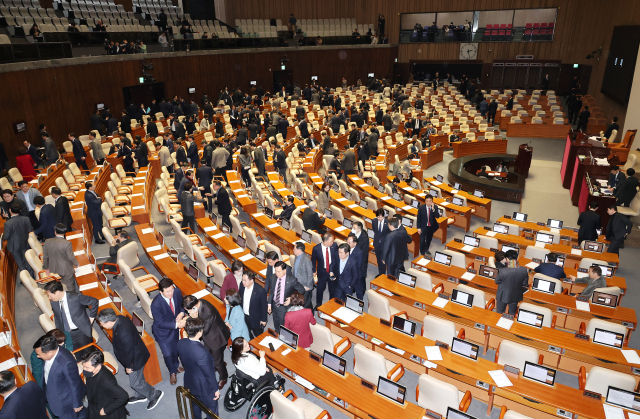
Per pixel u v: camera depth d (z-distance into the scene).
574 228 12.33
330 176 15.05
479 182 15.69
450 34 34.47
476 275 8.39
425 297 7.55
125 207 11.68
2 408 4.26
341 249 7.16
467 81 31.67
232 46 28.36
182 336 6.55
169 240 11.20
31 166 13.48
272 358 5.91
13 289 8.71
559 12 31.25
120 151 15.67
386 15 36.06
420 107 26.83
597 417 5.00
